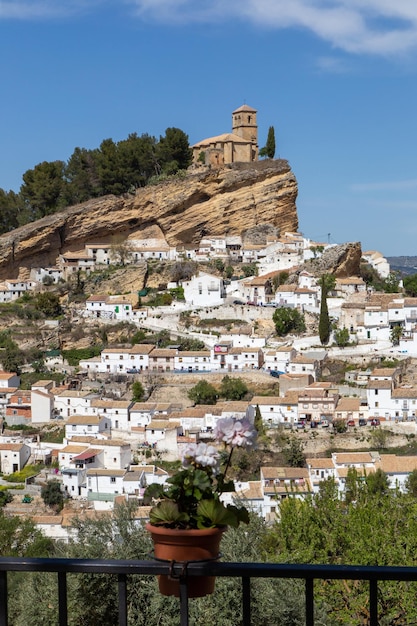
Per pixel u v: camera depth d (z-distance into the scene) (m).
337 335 160.75
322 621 32.19
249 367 157.00
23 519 94.00
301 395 138.25
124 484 117.06
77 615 30.61
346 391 145.12
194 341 169.50
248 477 119.44
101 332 176.62
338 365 156.12
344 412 136.25
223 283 187.50
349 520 40.38
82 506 114.94
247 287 181.88
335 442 128.50
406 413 134.50
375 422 133.25
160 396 151.25
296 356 157.00
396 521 40.47
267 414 138.12
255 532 36.69
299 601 30.25
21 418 147.38
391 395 135.12
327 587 35.78
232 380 149.62
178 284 192.75
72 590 30.39
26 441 138.50
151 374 156.75
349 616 34.91
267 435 129.62
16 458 131.12
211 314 177.75
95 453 125.31
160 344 170.12
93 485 117.69
